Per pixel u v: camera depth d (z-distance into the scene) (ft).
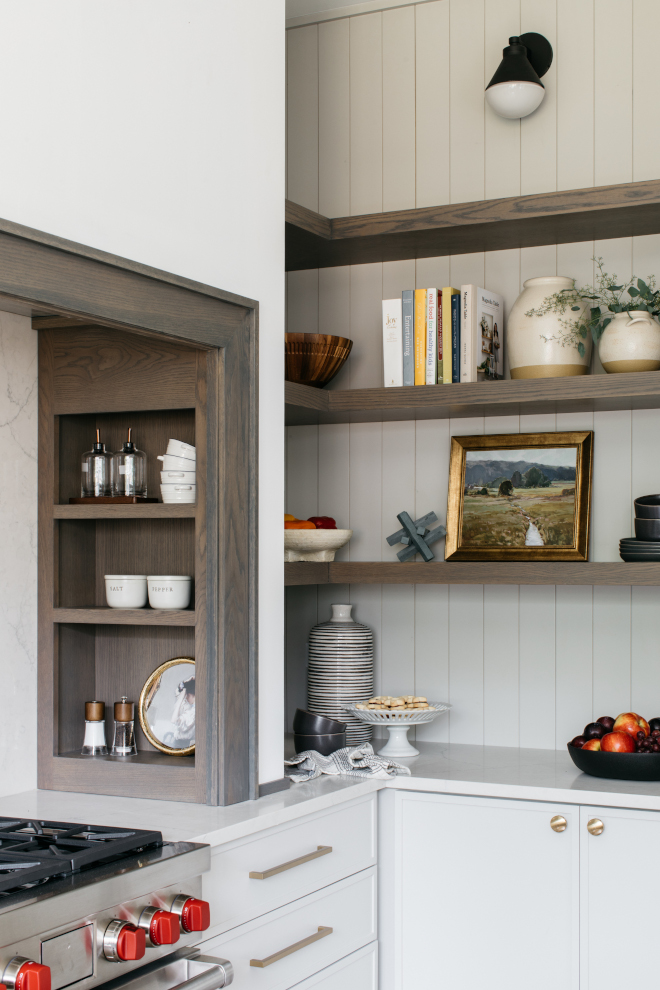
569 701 8.99
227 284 6.89
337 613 9.39
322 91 10.21
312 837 6.99
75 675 7.42
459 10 9.66
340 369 9.98
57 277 5.46
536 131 9.32
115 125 5.91
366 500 9.83
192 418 7.33
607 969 7.29
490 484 9.20
